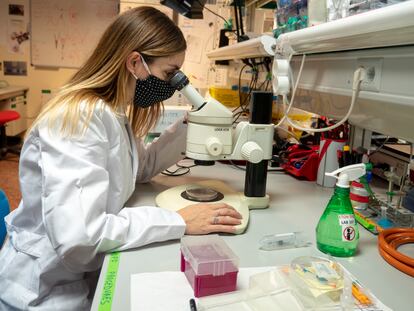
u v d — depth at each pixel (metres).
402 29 0.73
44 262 1.08
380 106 0.96
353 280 0.81
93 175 0.98
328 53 1.16
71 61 5.15
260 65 2.13
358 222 1.15
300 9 1.34
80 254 0.93
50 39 5.06
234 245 0.99
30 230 1.18
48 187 0.94
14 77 5.17
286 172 1.72
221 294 0.77
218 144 1.16
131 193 1.31
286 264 0.90
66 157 0.97
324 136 1.51
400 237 1.02
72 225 0.90
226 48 2.04
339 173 0.97
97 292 0.77
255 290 0.77
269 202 1.33
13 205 3.23
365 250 0.99
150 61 1.17
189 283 0.80
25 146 1.13
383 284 0.83
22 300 1.08
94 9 5.01
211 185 1.38
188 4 1.99
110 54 1.15
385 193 1.31
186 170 1.72
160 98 1.33
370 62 0.94
